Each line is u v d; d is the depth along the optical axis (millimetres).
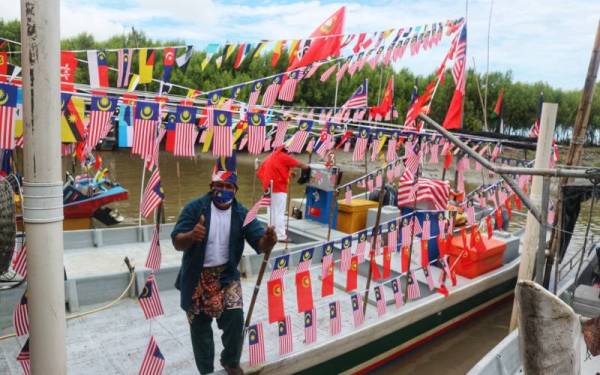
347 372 4332
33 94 2111
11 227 2213
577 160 5398
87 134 2463
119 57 2750
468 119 19828
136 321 4371
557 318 2145
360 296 4363
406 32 3938
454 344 5641
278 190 6594
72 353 3775
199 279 3160
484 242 6328
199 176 17438
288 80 3424
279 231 6703
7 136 2242
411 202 6215
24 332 2666
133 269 4793
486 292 6008
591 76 5234
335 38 3521
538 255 4383
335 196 6684
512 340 3926
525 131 27719
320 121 3891
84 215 8539
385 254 4719
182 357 3822
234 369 3318
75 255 5918
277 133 3566
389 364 4922
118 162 18938
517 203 7520
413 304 5000
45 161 2174
